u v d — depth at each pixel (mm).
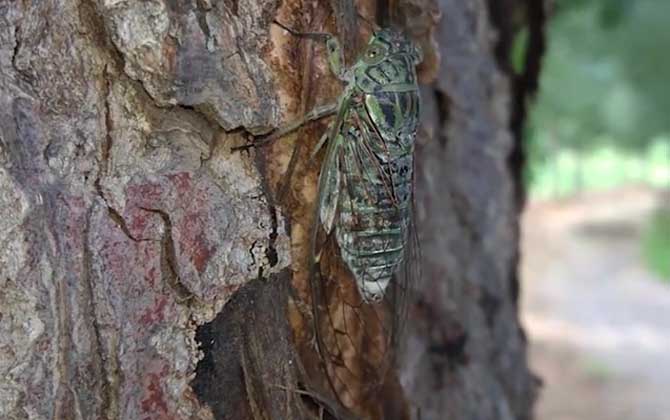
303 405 250
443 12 300
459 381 319
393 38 259
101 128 229
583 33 1130
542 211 2146
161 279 232
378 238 254
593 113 1496
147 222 231
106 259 228
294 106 246
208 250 235
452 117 308
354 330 257
